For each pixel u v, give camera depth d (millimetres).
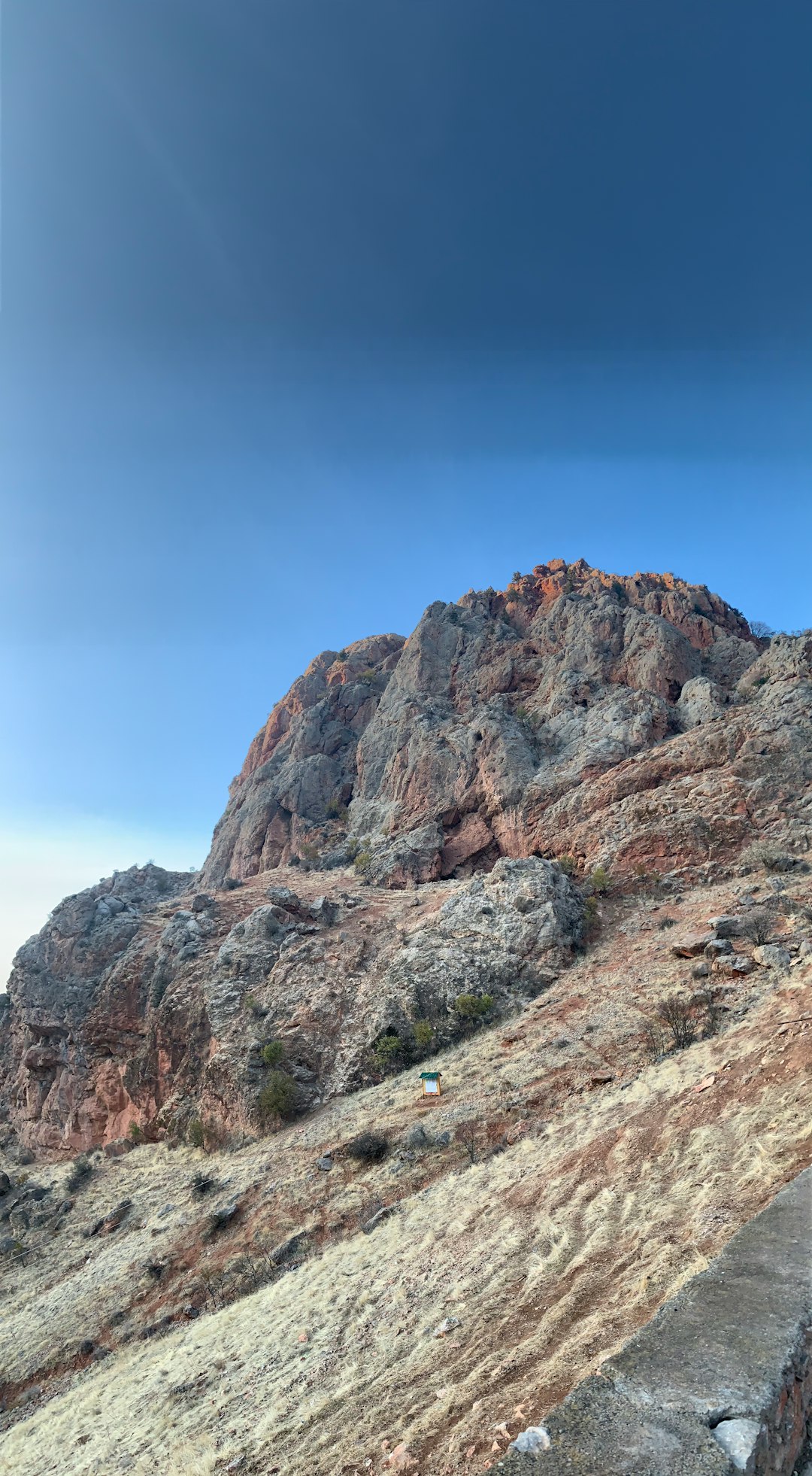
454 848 69750
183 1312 23156
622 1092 20844
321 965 48094
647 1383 3832
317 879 75062
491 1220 15297
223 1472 9656
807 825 48156
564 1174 15828
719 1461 3166
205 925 60562
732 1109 14375
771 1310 4402
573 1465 3287
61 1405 19000
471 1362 9359
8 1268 35062
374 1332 12289
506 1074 30234
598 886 50125
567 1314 9375
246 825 101312
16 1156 65875
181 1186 35594
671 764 59344
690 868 49219
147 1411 14320
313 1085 39438
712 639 83312
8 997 84125
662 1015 29172
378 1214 21547
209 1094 43312
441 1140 26344
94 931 71625
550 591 107250
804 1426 4129
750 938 34625
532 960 42125
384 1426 8727
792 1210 5988
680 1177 12391
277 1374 12625
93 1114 59062
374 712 109688
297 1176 28984
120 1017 60500
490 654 94625
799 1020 18078
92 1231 34906
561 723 75312
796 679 61125
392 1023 39781
